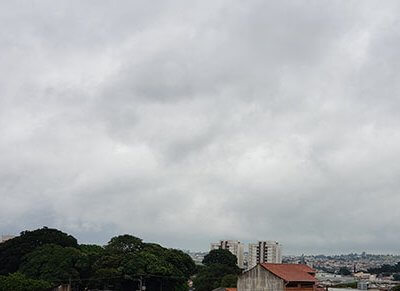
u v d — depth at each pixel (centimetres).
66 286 9069
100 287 10512
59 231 11519
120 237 11769
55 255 9788
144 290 10175
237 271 13900
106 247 11719
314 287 8919
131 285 10794
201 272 13900
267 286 8644
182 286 11562
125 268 10200
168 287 11188
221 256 15338
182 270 11775
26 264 9769
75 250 10212
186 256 12406
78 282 10131
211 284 13100
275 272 8694
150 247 11769
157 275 10462
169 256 11594
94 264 10450
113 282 10488
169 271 10700
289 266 9362
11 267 10588
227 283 11825
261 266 8831
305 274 9075
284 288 8388
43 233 11244
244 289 8969
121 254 10975
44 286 8056
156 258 10756
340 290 11431
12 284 7300
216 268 13575
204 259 15500
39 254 9888
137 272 10200
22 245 10762
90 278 10106
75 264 9956
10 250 10706
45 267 9569
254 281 8862
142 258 10475
